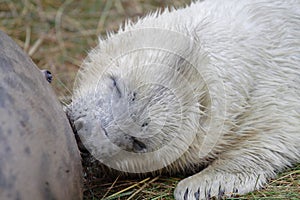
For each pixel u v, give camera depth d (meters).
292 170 8.09
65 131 5.69
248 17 8.69
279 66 8.43
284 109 8.24
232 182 7.66
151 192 7.64
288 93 8.34
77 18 12.64
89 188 7.61
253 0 9.02
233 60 8.08
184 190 7.44
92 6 12.98
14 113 5.20
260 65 8.30
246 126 8.07
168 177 8.10
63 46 11.82
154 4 13.04
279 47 8.53
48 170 5.26
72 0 13.08
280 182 7.80
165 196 7.55
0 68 5.39
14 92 5.32
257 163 7.97
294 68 8.52
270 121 8.14
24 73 5.58
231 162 7.94
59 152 5.45
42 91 5.66
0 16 12.47
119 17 12.67
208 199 7.43
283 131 8.12
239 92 7.98
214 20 8.52
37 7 12.78
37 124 5.32
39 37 12.03
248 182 7.69
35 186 5.10
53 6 12.90
